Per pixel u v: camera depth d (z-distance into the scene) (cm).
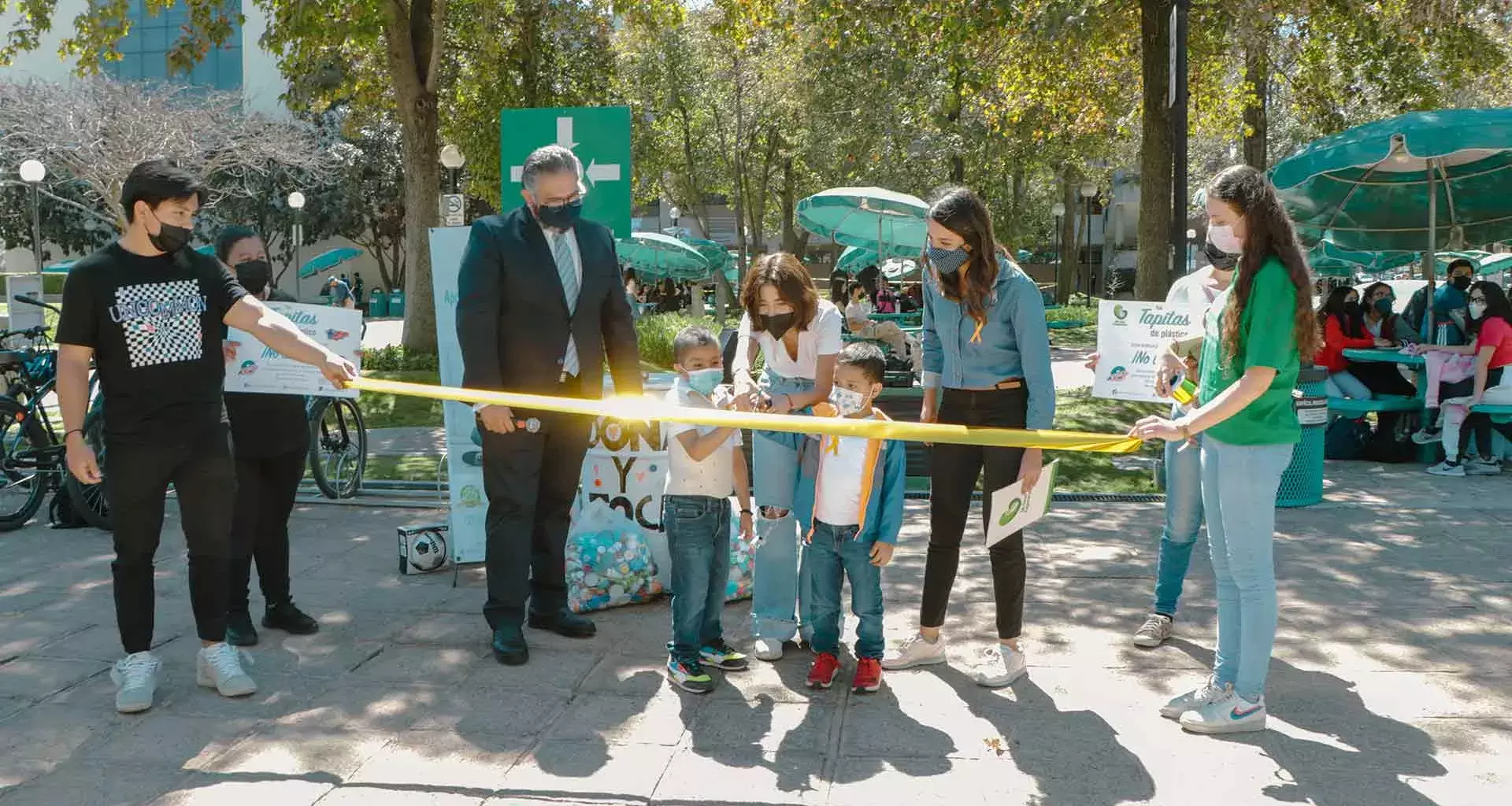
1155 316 554
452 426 588
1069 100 1733
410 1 1781
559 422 478
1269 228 354
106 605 532
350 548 646
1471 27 1405
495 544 462
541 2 1978
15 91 2847
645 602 534
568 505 494
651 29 1792
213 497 416
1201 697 392
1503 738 372
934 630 447
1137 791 337
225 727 388
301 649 472
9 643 476
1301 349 356
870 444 410
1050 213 4325
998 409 415
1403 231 1155
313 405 755
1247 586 373
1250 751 364
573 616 495
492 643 467
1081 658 457
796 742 374
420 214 1800
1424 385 923
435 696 418
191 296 407
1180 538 468
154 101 2908
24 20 1589
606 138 662
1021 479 406
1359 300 1260
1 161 2864
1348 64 1481
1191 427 358
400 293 4450
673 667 429
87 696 417
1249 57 1412
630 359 491
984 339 410
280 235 4225
